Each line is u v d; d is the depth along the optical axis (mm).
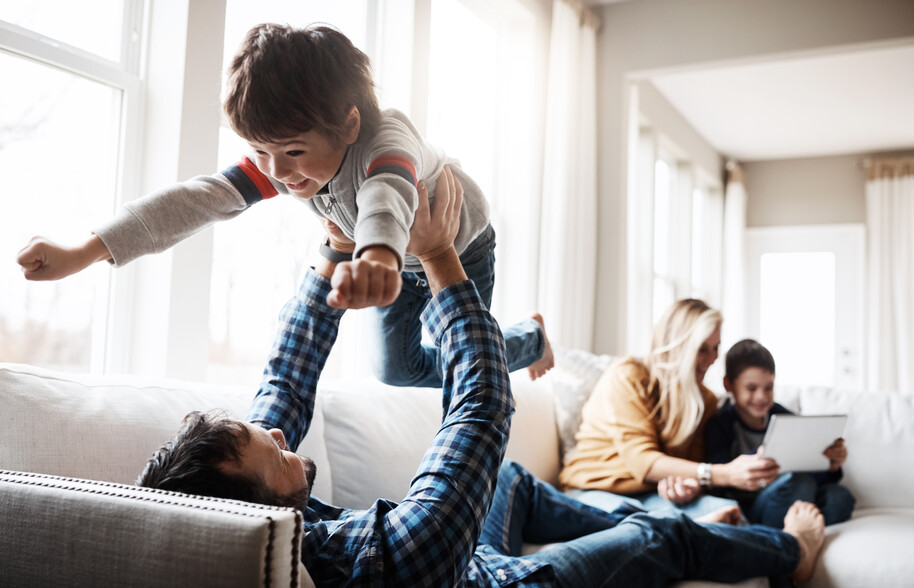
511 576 1255
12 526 773
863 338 6891
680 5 4121
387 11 2797
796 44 3857
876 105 5824
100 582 713
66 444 1126
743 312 7105
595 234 4105
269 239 2334
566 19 3799
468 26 3578
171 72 1832
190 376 1846
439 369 1414
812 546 2064
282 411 1176
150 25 1869
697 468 2227
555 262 3646
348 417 1750
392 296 713
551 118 3740
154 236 912
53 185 1682
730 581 1767
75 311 1732
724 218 7352
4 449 1063
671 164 6391
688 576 1718
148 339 1802
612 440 2428
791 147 7031
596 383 2787
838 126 6367
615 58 4250
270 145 867
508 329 1492
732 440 2545
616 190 4172
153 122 1845
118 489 753
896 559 2004
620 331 4090
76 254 844
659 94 5602
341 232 1132
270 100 821
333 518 1154
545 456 2561
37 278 818
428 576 890
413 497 936
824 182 7238
